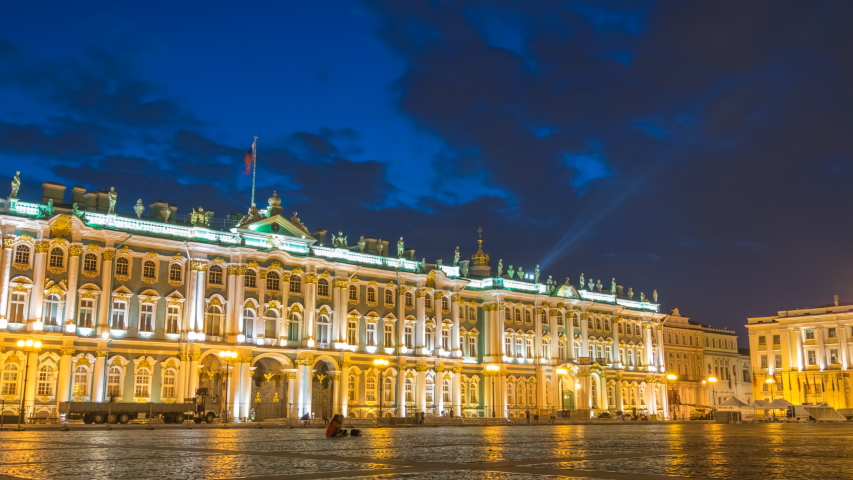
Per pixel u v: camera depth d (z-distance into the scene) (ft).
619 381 443.73
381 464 102.01
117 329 277.23
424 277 363.97
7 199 263.49
